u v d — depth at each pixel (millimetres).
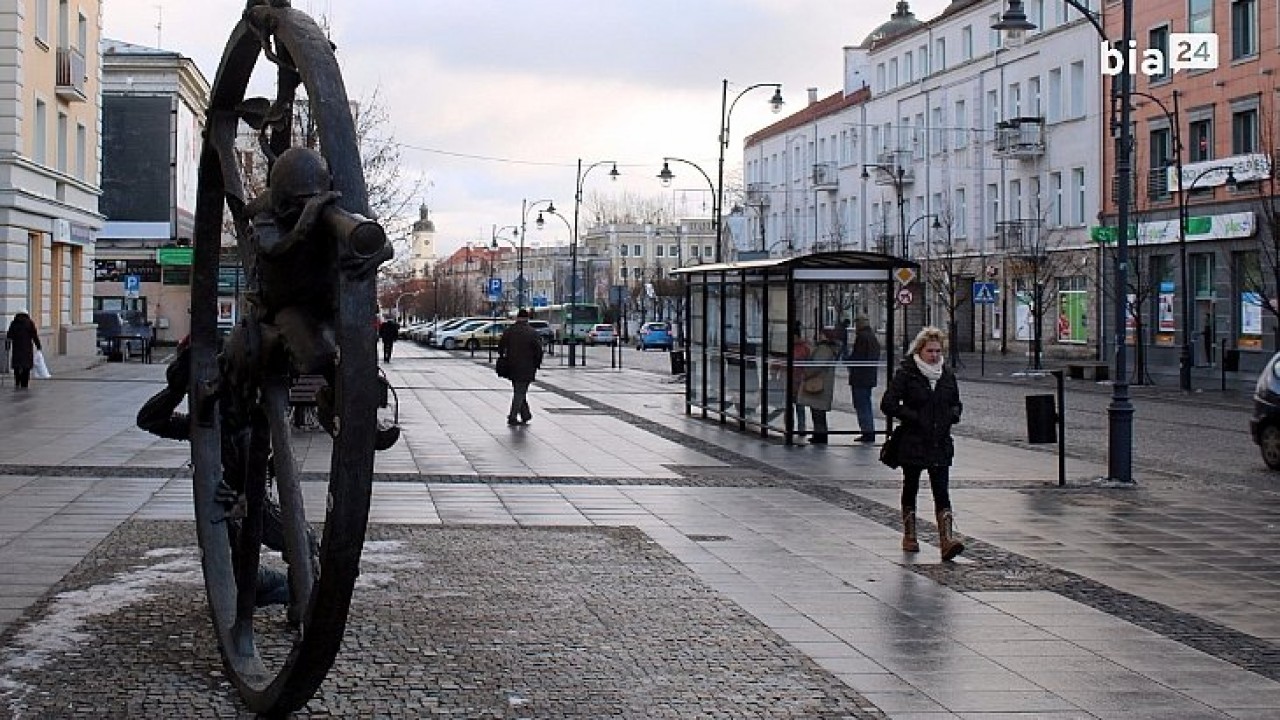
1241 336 46656
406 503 14633
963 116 68188
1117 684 7812
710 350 27312
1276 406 19906
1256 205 44781
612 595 10078
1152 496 16406
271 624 8789
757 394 24234
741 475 18016
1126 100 18891
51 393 31750
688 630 9008
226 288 45281
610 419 27641
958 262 65875
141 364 49469
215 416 8211
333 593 5727
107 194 69062
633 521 13758
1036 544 12789
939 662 8281
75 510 13328
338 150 5992
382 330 55375
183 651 8008
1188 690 7699
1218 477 18891
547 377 48125
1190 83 48969
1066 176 58719
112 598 9359
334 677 7609
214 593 7758
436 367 54312
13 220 39000
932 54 71250
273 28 6555
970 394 39250
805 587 10531
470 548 11875
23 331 33625
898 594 10320
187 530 12180
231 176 7473
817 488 16750
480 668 7906
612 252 150500
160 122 69312
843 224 83000
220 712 6844
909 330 69375
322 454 18938
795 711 7180
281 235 6285
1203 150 48688
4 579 9969
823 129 86250
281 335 6406
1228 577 11242
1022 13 35719
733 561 11578
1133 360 51719
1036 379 47438
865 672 8023
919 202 72938
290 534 6461
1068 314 58625
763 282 23781
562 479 17125
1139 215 51406
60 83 43969
